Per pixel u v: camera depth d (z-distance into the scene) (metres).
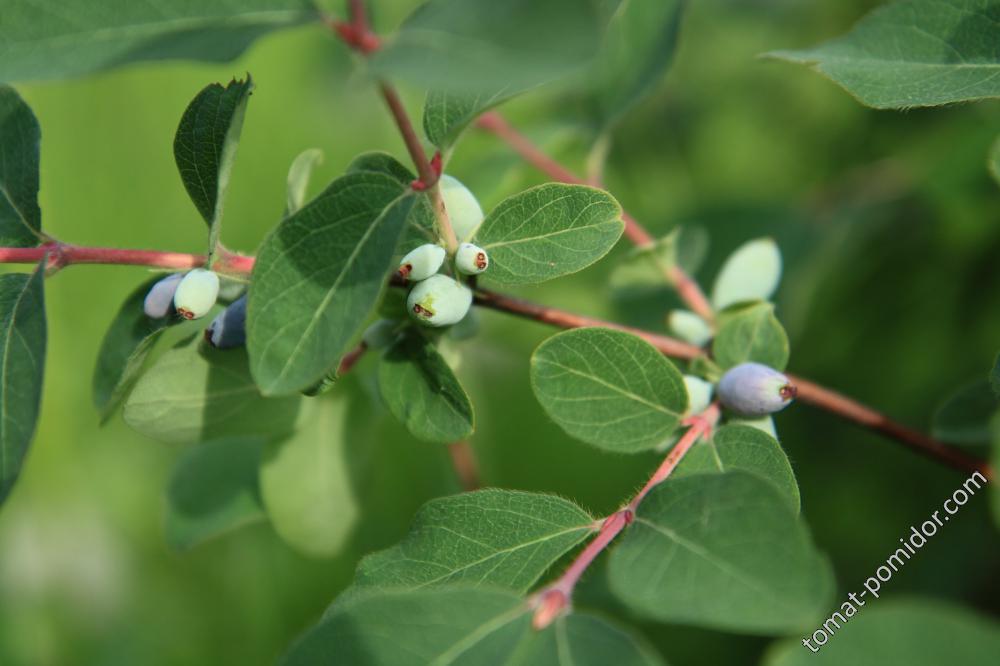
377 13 0.60
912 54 0.45
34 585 0.65
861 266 0.64
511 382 0.65
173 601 0.65
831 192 0.63
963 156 0.57
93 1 0.41
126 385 0.45
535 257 0.44
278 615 0.63
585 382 0.44
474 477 0.52
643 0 0.55
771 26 0.68
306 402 0.47
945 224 0.60
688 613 0.40
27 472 0.65
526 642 0.40
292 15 0.41
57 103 0.66
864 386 0.62
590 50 0.38
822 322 0.64
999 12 0.45
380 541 0.60
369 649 0.40
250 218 0.66
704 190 0.70
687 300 0.51
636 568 0.40
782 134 0.70
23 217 0.45
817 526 0.60
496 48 0.38
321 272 0.41
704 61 0.69
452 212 0.44
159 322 0.46
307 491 0.49
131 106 0.66
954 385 0.60
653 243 0.51
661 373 0.44
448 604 0.41
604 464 0.65
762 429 0.45
